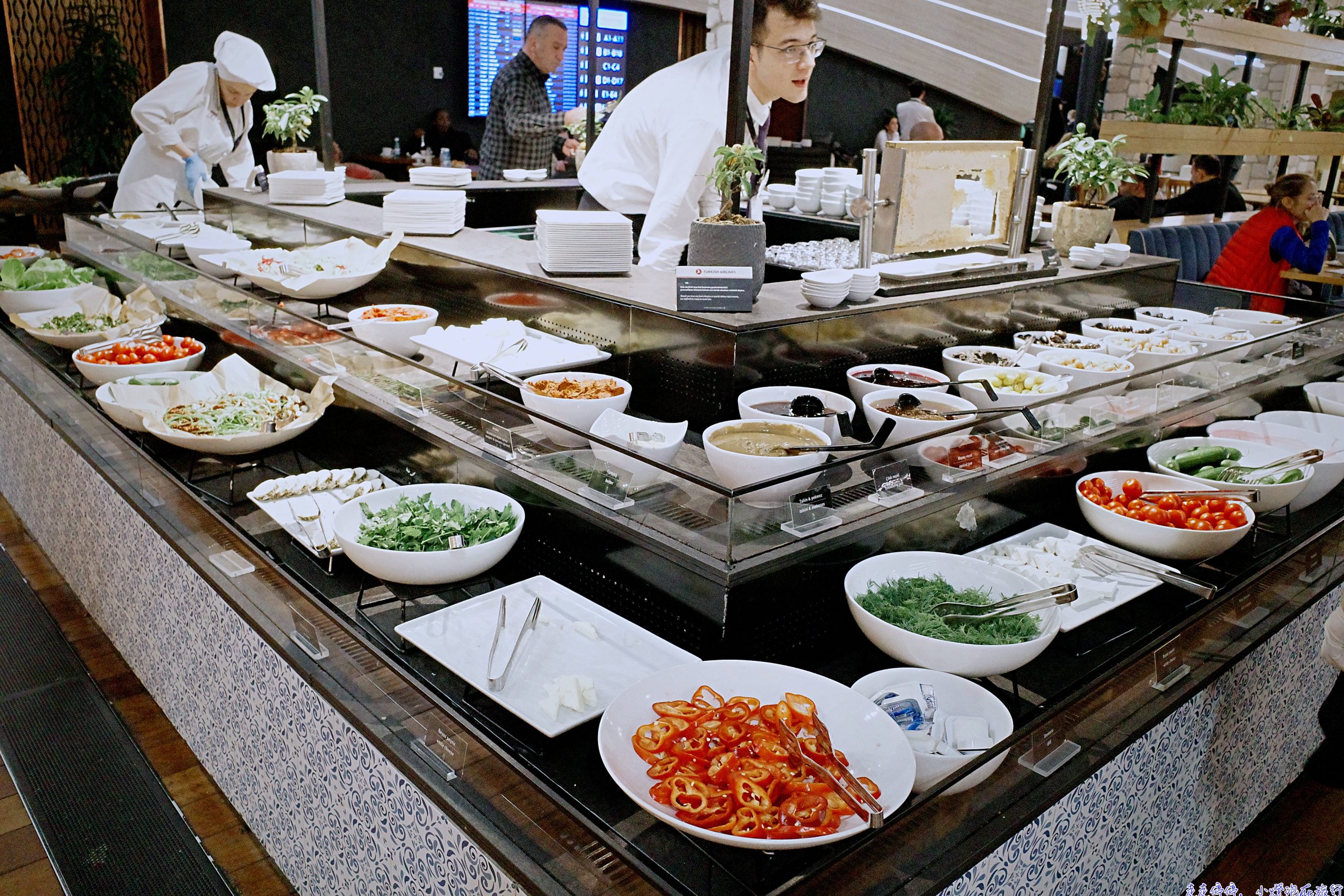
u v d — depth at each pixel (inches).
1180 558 74.0
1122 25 181.3
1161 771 66.3
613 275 100.7
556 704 54.7
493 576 74.1
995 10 358.3
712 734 49.9
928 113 323.6
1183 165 268.7
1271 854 85.1
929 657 57.9
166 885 79.2
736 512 56.2
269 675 72.3
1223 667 66.7
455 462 80.0
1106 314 127.0
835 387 90.6
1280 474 82.5
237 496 87.5
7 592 127.5
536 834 49.1
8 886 79.6
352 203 151.9
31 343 131.3
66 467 116.0
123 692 106.3
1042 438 76.5
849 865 44.1
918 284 99.3
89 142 324.5
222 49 182.1
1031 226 126.5
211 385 106.4
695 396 83.8
